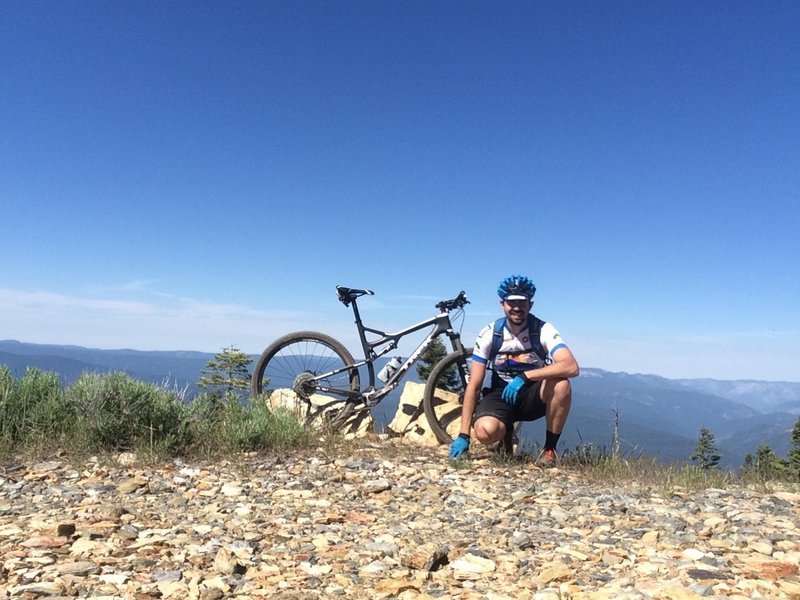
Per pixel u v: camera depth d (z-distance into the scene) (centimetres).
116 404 409
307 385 499
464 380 480
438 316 485
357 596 184
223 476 353
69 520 256
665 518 282
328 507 300
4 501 290
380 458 415
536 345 420
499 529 272
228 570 198
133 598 169
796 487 363
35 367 464
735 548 231
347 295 492
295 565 212
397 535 257
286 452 419
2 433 395
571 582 197
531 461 425
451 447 422
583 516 292
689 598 171
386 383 491
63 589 172
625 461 412
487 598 182
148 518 267
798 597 173
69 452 384
